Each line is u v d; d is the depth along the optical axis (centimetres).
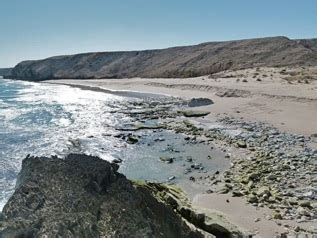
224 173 1834
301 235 1088
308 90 4253
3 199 1542
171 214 943
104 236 702
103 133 2958
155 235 769
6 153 2373
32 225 718
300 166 1841
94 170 899
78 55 15762
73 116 3897
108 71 13300
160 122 3338
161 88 6581
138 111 4075
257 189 1553
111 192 849
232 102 4116
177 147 2423
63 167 931
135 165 2058
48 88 8800
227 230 1055
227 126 2930
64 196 799
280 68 7388
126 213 780
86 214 746
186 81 6856
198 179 1772
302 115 3150
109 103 5000
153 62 12781
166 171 1931
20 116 3959
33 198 807
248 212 1302
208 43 12500
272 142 2370
